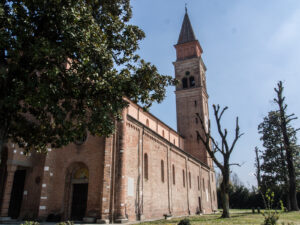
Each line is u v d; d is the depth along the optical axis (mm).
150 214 27578
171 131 49438
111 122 15023
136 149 27047
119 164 23406
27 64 13109
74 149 25375
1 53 12781
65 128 14242
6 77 11812
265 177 46531
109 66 15078
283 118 40969
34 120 25578
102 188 22500
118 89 14445
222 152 28734
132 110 35594
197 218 27500
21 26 12367
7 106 11977
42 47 11492
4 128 13086
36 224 15844
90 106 14500
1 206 24500
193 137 54969
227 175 27938
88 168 24156
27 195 24250
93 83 14367
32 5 12742
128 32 16500
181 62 60594
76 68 13945
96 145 24609
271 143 46531
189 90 58094
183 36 63812
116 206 22297
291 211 35406
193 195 42750
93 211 22484
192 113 56469
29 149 16250
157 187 30484
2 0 12727
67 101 14805
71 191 24797
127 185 24250
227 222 20906
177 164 38281
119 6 17859
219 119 29891
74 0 13094
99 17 16469
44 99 12062
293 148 41500
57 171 25234
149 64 16859
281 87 41969
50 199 24297
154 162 30844
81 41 13000
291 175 38688
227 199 27297
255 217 27031
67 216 23812
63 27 12562
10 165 23141
